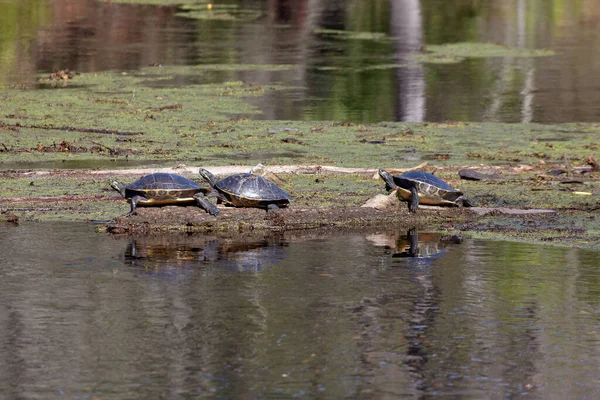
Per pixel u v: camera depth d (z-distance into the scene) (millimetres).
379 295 33812
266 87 86625
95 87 84562
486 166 58656
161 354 28203
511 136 69312
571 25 130375
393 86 88438
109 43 108375
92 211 46219
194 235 42562
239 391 25766
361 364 27641
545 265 37969
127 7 136375
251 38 114688
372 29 125000
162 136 66750
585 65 100625
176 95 81875
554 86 89625
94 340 29234
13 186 51094
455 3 150125
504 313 32062
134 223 43000
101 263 37406
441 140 67625
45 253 38719
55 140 64812
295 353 28391
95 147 62625
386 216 45656
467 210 47125
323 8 143125
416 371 27219
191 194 44406
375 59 103000
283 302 32906
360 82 90000
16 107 75250
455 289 34656
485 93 85938
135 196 43969
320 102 80688
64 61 96938
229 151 62562
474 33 123250
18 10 128375
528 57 105562
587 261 38625
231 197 44844
